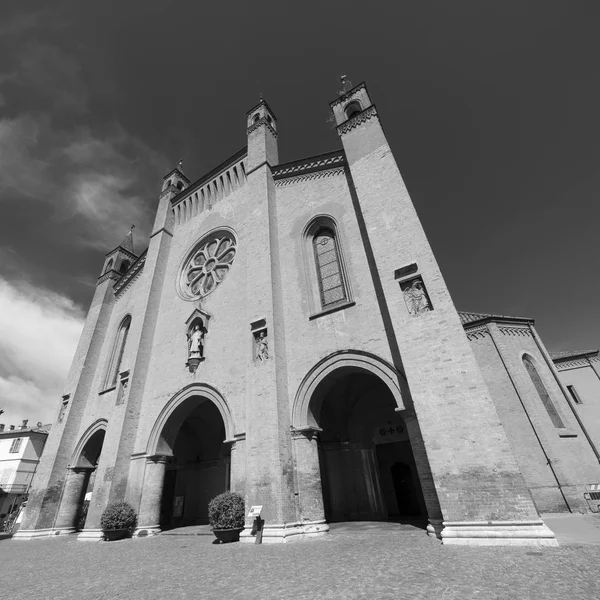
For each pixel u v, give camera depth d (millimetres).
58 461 24219
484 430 10797
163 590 7418
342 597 6152
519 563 7539
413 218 15180
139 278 28891
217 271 22891
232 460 15617
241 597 6551
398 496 20844
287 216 21000
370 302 15711
